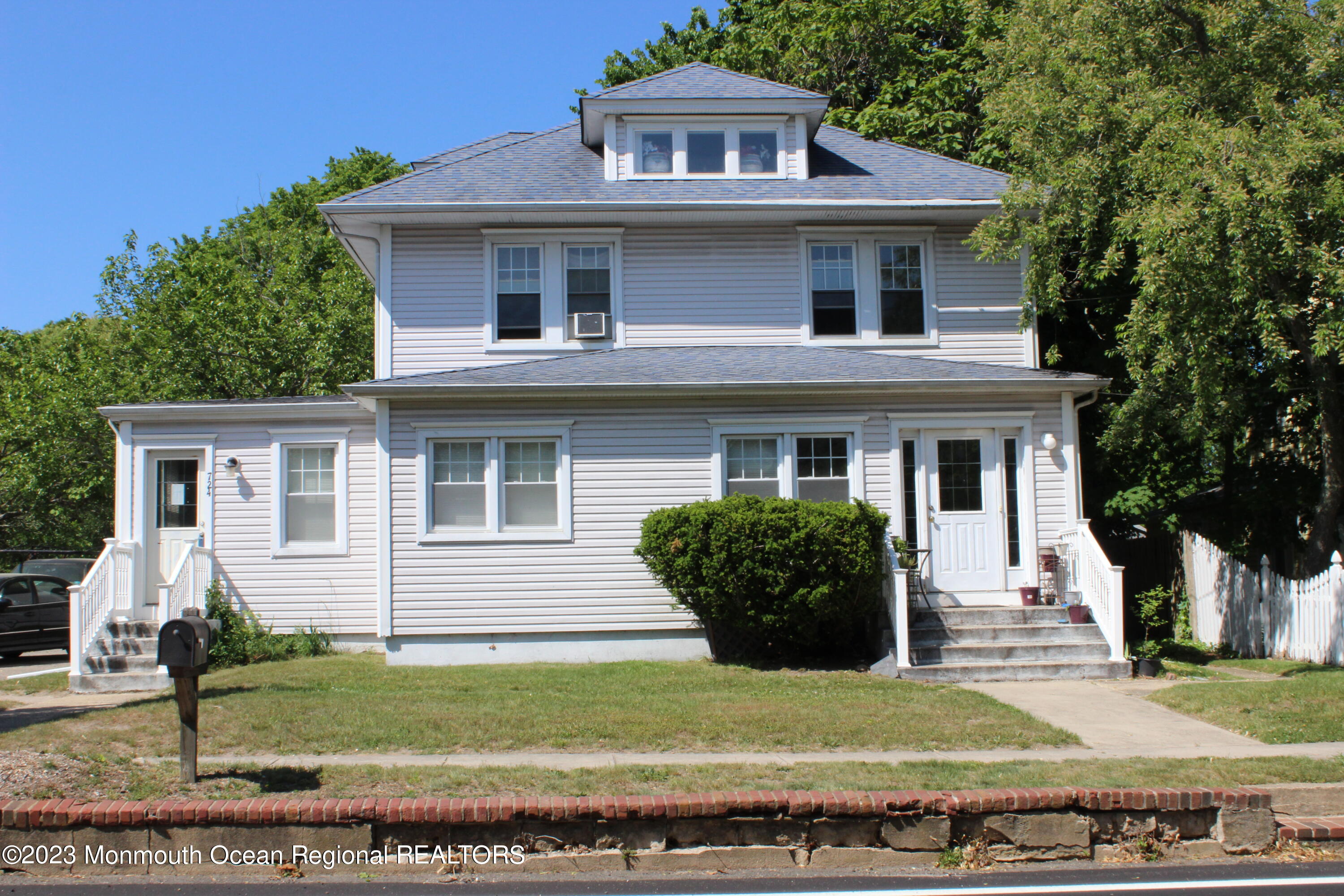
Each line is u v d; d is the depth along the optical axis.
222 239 41.62
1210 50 14.50
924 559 15.44
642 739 9.55
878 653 14.09
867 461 15.48
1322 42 13.59
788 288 17.34
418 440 15.20
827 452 15.55
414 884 7.03
